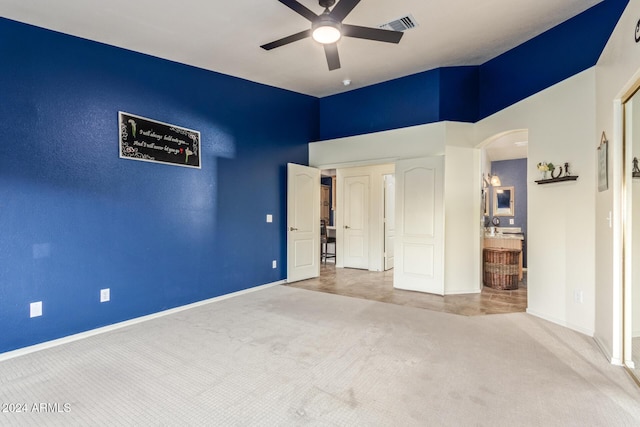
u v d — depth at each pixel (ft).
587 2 9.93
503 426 5.85
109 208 10.87
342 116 18.34
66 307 9.95
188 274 13.15
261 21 10.25
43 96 9.53
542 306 11.71
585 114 10.11
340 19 8.43
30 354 8.96
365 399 6.71
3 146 8.86
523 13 10.52
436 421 6.00
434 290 15.10
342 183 22.95
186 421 6.07
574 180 10.46
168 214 12.50
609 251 8.51
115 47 11.10
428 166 15.11
